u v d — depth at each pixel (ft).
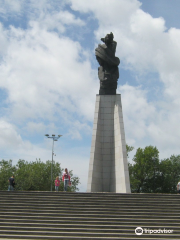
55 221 58.90
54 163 242.78
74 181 240.94
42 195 72.38
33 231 55.36
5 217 61.05
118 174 96.63
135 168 220.43
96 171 99.25
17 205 66.85
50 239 52.80
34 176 229.45
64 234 54.44
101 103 106.32
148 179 226.17
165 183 223.92
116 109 104.06
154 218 60.64
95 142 100.68
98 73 109.70
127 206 65.57
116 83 107.76
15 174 238.89
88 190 95.86
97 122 103.09
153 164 221.66
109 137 103.60
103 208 64.54
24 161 269.23
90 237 52.80
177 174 239.50
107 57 107.14
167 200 68.69
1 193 73.05
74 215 61.72
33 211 63.67
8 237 53.21
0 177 237.45
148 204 66.33
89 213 62.90
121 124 100.73
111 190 98.84
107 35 107.86
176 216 60.59
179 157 246.88
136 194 72.18
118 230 55.47
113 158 100.99
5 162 252.01
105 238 52.37
